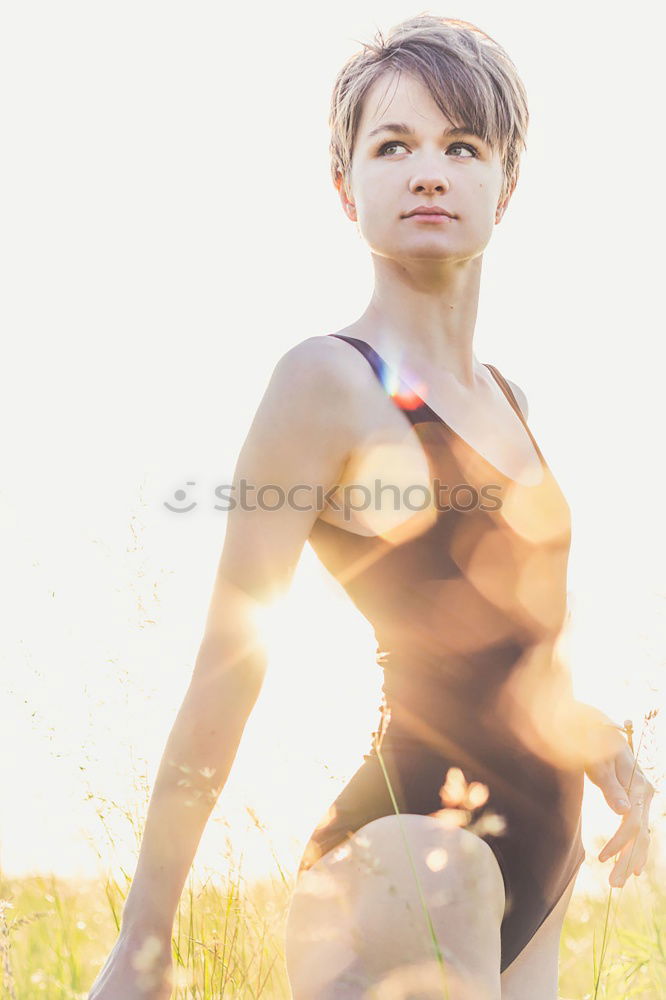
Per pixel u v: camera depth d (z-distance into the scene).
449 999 4.45
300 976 4.72
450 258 5.36
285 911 6.49
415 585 5.05
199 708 4.89
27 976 7.34
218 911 6.68
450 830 4.70
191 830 4.83
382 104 5.44
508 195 5.89
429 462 5.08
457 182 5.36
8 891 7.52
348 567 5.21
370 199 5.43
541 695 5.21
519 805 4.96
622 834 5.51
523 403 6.40
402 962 4.50
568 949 8.27
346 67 5.69
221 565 5.05
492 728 5.00
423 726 4.98
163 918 4.79
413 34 5.52
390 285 5.51
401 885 4.57
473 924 4.61
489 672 5.04
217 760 4.88
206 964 6.49
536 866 4.99
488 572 5.10
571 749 5.35
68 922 7.77
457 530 5.07
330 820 4.96
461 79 5.38
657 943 6.95
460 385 5.54
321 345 5.10
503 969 5.12
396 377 5.16
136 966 4.71
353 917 4.61
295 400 4.99
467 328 5.62
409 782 4.86
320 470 5.00
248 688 4.94
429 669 5.04
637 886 7.21
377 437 5.03
